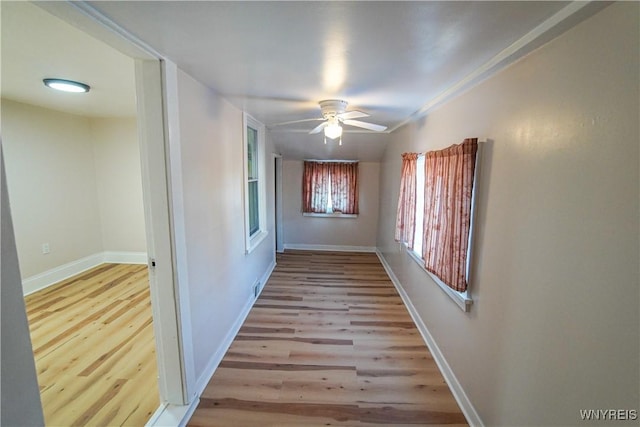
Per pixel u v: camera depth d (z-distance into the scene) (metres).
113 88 2.54
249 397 2.01
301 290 3.89
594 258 0.98
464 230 1.85
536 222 1.27
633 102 0.86
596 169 0.97
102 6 1.02
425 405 1.97
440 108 2.41
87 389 2.03
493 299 1.60
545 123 1.21
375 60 1.54
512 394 1.43
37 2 0.96
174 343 1.77
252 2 0.99
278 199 5.71
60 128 3.86
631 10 0.86
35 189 3.59
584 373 1.03
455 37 1.25
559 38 1.13
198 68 1.69
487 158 1.67
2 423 0.77
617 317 0.91
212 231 2.24
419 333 2.86
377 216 5.77
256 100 2.48
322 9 1.03
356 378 2.21
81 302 3.31
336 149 5.12
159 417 1.77
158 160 1.60
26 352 0.81
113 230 4.54
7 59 1.80
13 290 0.78
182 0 0.98
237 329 2.84
